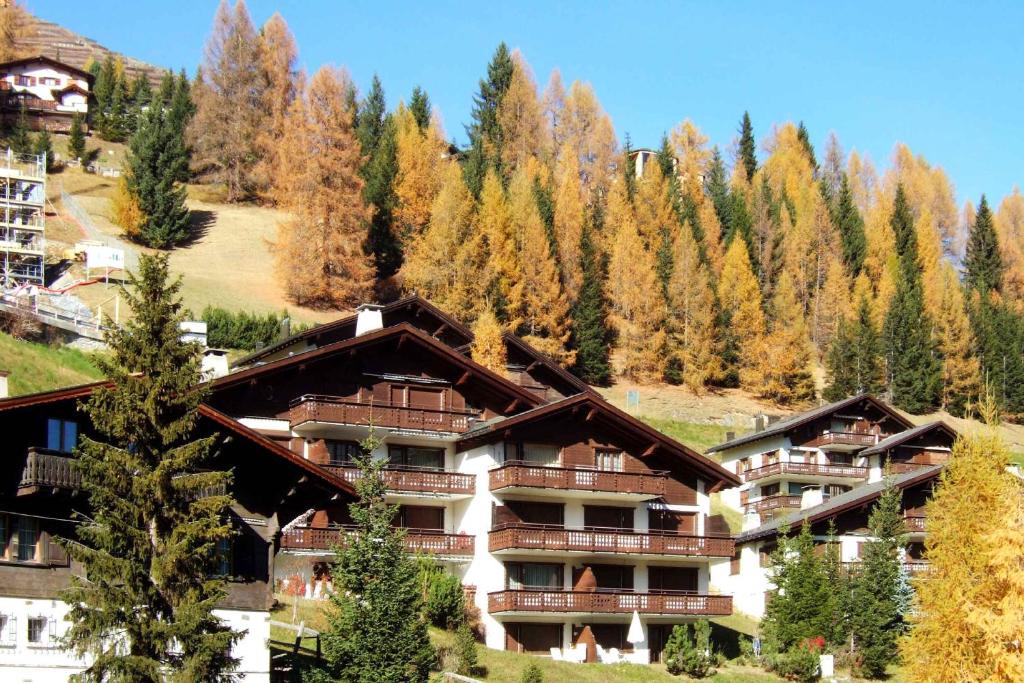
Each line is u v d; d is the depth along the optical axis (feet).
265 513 137.90
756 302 450.30
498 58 597.11
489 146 541.75
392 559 145.59
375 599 142.72
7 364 229.86
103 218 463.01
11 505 121.08
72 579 117.08
